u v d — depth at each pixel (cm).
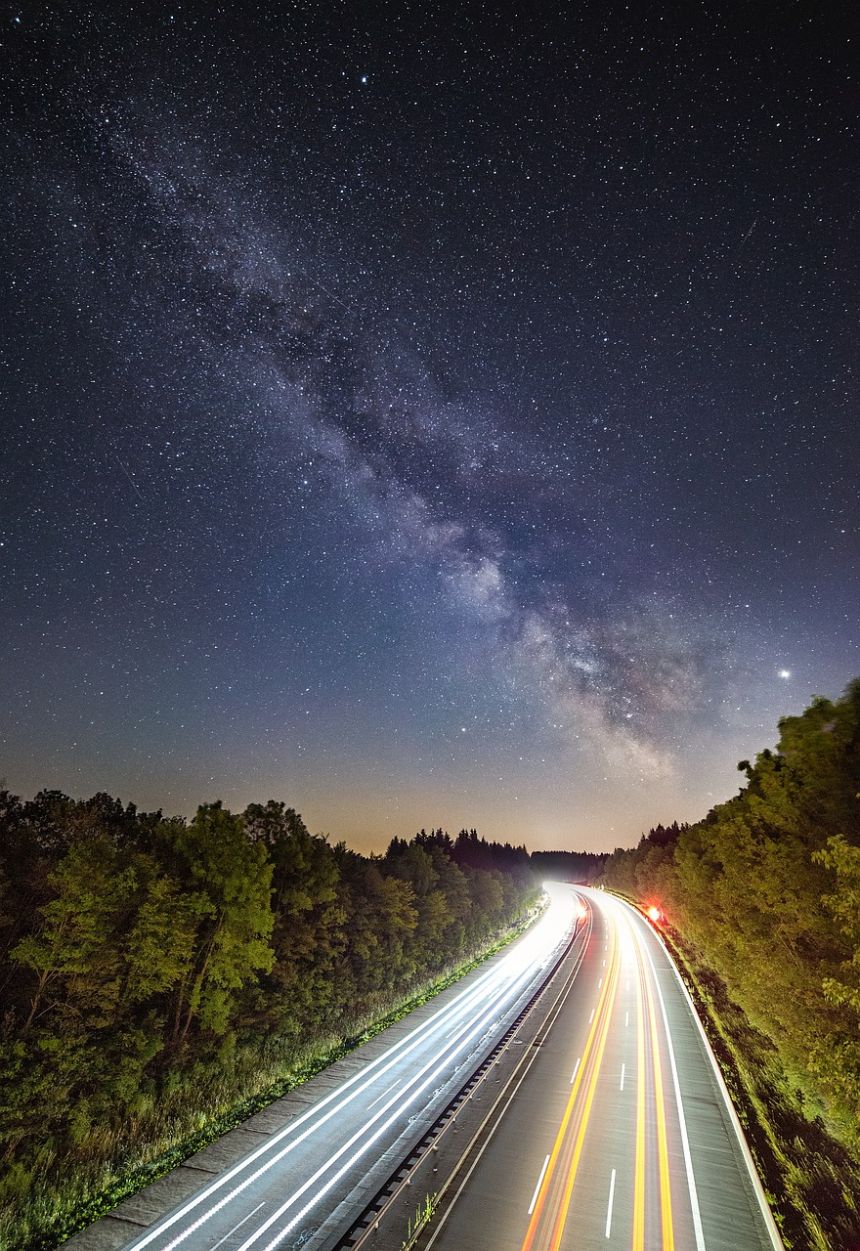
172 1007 3145
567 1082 3080
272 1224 1930
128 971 2703
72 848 2439
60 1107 2195
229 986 3144
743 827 2969
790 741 2156
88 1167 2195
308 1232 1888
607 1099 2856
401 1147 2406
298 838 4109
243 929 3162
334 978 4216
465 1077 3170
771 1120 2592
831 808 2078
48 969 2317
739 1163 2245
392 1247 1809
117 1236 1889
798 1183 2075
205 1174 2230
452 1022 4241
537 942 8069
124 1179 2194
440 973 5966
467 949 7206
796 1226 1839
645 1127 2550
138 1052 2525
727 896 3186
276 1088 3039
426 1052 3591
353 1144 2438
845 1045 1438
